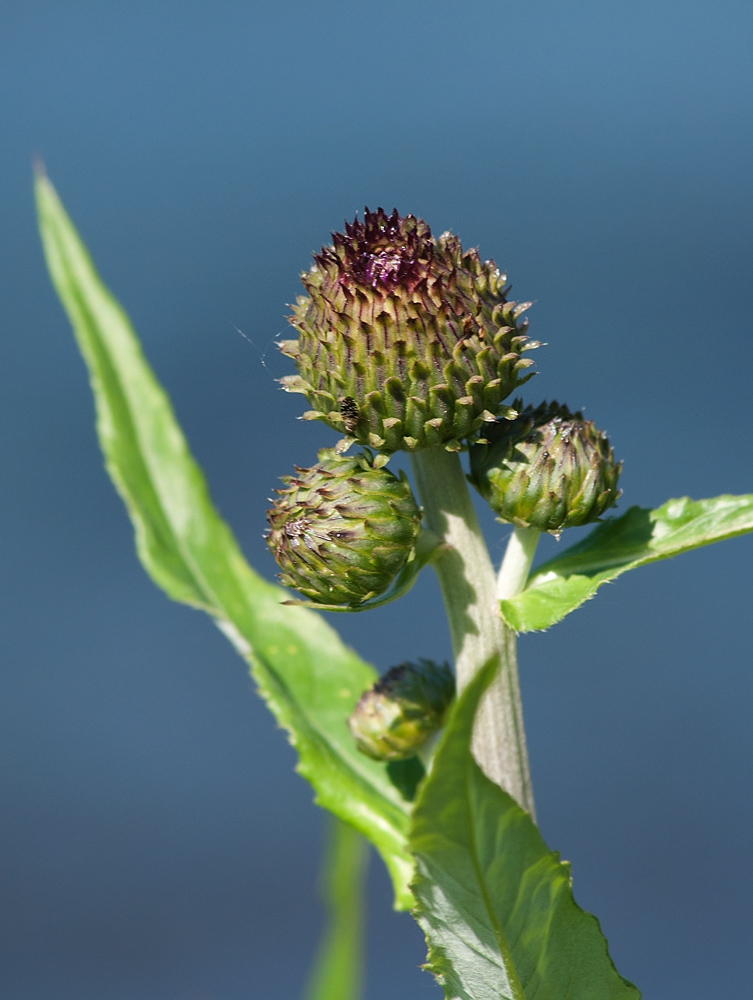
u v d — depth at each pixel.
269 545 0.39
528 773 0.38
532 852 0.36
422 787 0.35
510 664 0.38
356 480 0.38
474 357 0.38
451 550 0.38
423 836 0.36
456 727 0.35
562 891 0.36
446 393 0.38
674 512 0.39
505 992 0.37
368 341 0.38
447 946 0.37
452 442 0.38
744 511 0.39
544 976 0.37
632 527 0.39
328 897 0.39
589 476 0.38
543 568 0.39
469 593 0.38
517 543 0.39
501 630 0.38
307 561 0.38
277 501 0.39
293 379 0.39
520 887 0.36
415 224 0.39
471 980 0.37
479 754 0.38
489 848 0.36
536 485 0.38
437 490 0.38
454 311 0.38
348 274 0.38
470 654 0.38
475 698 0.34
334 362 0.38
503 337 0.38
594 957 0.37
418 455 0.38
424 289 0.38
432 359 0.38
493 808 0.36
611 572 0.38
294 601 0.38
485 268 0.39
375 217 0.39
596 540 0.39
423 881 0.36
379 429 0.38
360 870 0.39
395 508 0.38
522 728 0.38
